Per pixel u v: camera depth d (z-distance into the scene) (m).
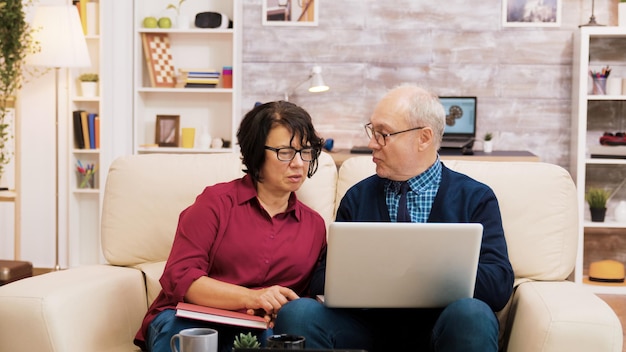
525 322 2.20
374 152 2.48
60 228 5.29
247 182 2.48
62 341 2.17
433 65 5.41
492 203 2.43
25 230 5.31
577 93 5.20
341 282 2.08
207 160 2.76
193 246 2.39
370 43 5.43
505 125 5.41
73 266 5.31
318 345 2.13
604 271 5.14
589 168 5.47
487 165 2.64
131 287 2.54
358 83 5.46
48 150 5.27
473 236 2.04
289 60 5.48
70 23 4.91
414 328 2.35
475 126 5.36
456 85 5.41
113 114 5.33
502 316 2.46
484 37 5.38
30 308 2.16
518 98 5.39
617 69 5.39
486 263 2.34
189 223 2.42
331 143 5.27
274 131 2.37
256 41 5.50
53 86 5.24
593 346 2.04
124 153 5.38
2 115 5.02
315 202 2.64
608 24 5.35
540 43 5.36
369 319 2.36
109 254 2.69
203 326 2.23
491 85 5.40
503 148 5.42
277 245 2.44
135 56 5.40
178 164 2.75
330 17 5.45
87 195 5.40
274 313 2.25
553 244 2.52
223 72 5.40
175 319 2.21
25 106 5.25
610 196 5.46
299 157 2.38
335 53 5.46
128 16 5.36
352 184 2.68
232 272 2.43
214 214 2.42
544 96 5.39
